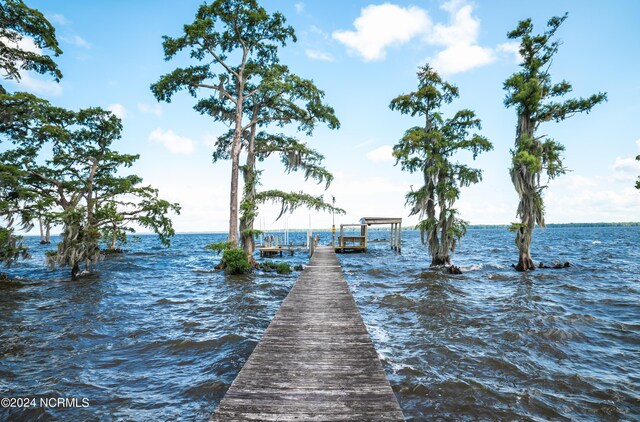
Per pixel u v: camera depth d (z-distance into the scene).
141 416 5.66
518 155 21.31
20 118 18.75
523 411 5.86
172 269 28.59
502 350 8.74
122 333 10.25
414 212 24.30
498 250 50.22
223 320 11.70
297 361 5.70
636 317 11.80
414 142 22.36
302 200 23.36
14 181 19.23
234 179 22.69
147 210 24.77
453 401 6.18
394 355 8.40
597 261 31.50
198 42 22.02
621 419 5.62
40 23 17.80
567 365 7.78
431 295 15.81
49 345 9.20
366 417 4.02
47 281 20.84
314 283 13.66
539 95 21.20
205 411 5.81
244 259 22.61
